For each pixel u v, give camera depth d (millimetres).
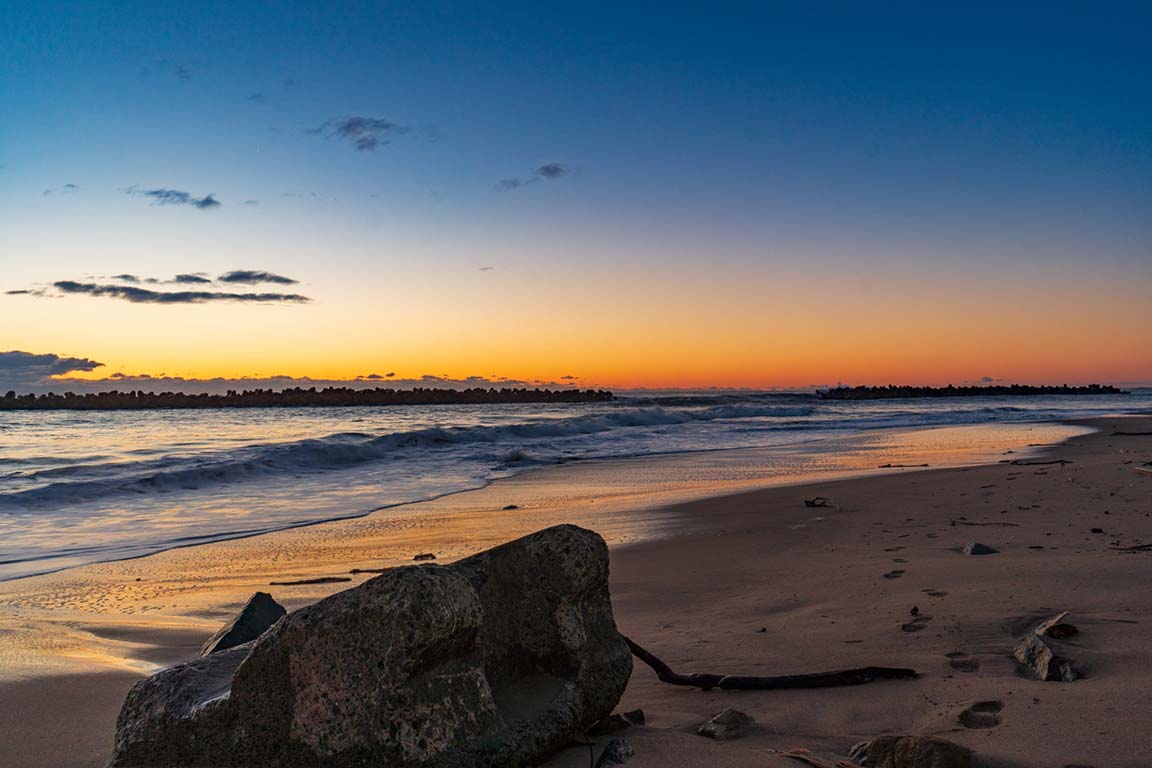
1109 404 68125
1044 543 7387
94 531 11617
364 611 2455
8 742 3666
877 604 5598
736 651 4836
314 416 50781
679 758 2936
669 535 10227
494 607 3252
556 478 17609
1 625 6410
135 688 2900
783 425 35438
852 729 3277
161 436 31156
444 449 24344
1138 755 2730
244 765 2537
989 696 3490
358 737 2408
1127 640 4129
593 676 3227
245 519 12586
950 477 14344
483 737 2586
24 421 43062
